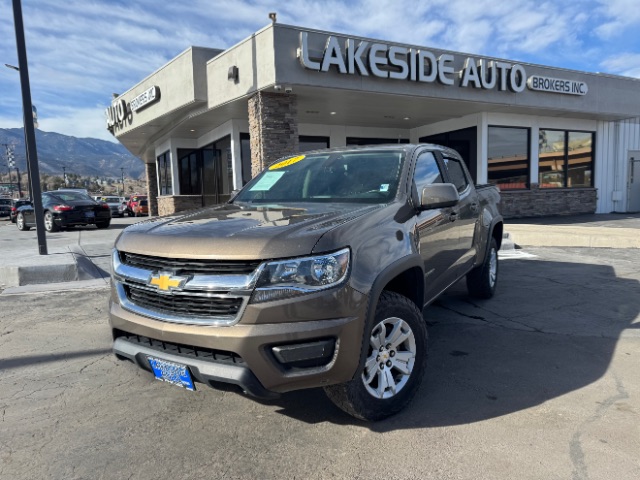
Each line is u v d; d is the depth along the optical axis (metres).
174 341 2.63
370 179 3.75
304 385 2.55
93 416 3.22
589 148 19.41
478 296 6.01
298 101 13.35
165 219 3.38
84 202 17.05
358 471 2.54
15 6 8.81
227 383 2.49
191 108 14.30
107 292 6.83
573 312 5.46
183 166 20.28
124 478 2.52
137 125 17.34
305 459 2.66
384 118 16.97
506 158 17.41
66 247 9.91
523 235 10.81
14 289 7.00
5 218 38.44
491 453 2.67
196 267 2.62
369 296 2.70
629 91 17.83
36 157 8.62
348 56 11.62
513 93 14.98
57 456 2.74
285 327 2.47
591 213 19.48
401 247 3.12
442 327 5.00
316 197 3.76
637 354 4.14
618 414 3.08
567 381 3.62
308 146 17.67
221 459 2.68
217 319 2.55
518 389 3.49
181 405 3.36
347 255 2.64
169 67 14.35
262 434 2.94
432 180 4.15
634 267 7.95
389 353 3.04
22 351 4.50
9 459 2.72
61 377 3.89
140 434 2.97
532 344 4.45
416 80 12.80
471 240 4.96
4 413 3.28
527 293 6.36
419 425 3.00
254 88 11.63
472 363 4.01
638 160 20.58
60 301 6.34
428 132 19.06
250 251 2.51
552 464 2.55
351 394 2.79
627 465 2.53
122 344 2.94
